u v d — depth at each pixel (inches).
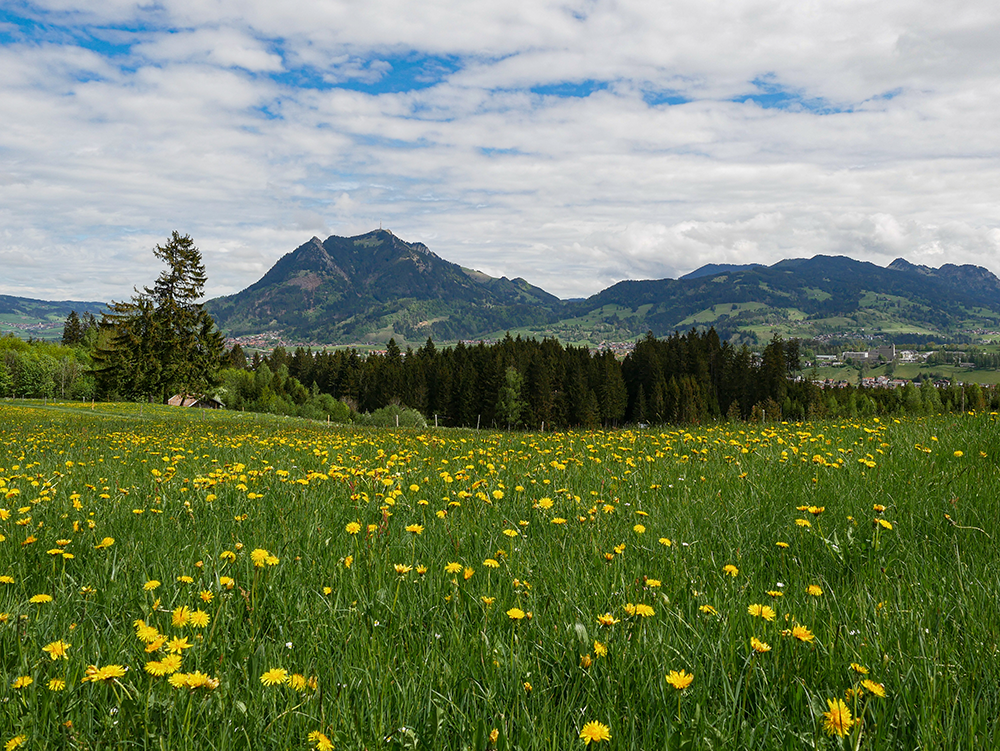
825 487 220.5
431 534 176.6
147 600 123.6
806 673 94.7
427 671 95.8
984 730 78.5
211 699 84.7
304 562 150.7
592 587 130.0
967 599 117.7
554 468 291.1
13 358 4279.0
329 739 77.5
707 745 77.6
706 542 167.5
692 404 4399.6
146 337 2581.2
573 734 80.4
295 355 6737.2
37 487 260.5
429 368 5393.7
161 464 357.4
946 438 321.7
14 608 115.9
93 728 82.8
